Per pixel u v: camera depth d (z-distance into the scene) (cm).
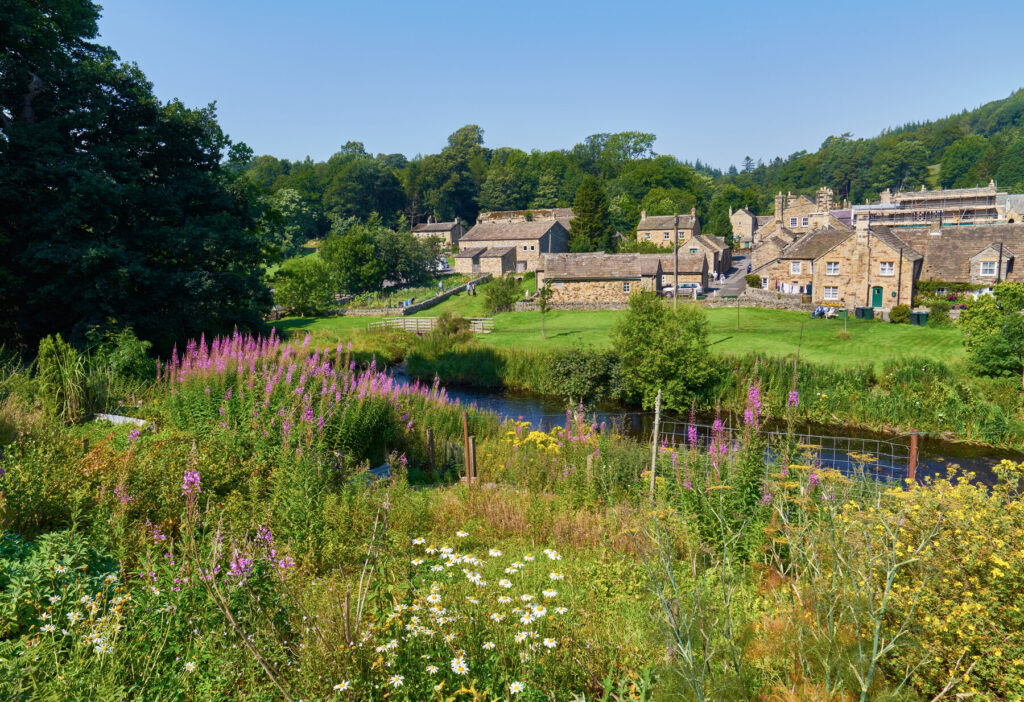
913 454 1084
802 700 455
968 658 520
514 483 1415
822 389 2977
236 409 1423
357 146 16700
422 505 1105
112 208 2478
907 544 619
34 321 2573
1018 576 538
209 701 455
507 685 481
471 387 3772
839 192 19612
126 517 771
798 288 5756
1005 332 2859
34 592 552
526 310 6128
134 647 488
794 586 579
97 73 2547
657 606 652
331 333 4903
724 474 1041
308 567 762
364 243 8000
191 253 2645
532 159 16988
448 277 9012
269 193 3369
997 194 10538
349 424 1461
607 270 6200
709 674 457
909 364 3059
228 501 909
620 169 17075
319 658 464
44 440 1026
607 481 1266
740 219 13075
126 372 1838
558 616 600
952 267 5247
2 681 409
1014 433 2481
